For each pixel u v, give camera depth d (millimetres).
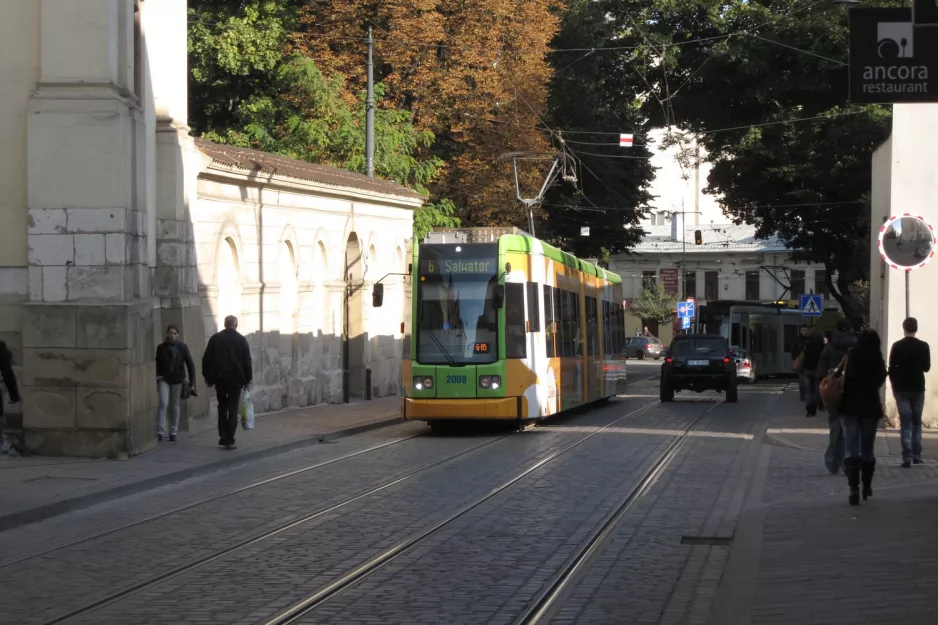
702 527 12125
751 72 40438
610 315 34969
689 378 34844
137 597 8977
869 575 9156
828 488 14930
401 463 18219
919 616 7723
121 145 18219
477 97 45219
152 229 21141
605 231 56312
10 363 16453
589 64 52500
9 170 18344
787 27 40562
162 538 11680
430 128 45594
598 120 53719
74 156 18156
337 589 9203
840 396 13195
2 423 17047
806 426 24094
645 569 10000
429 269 23719
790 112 42219
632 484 15516
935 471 16328
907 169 22812
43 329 17984
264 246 26938
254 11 46906
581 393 28984
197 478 16688
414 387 23375
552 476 16406
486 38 45750
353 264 33438
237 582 9492
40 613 8492
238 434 22109
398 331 37656
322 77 40781
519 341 23656
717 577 9648
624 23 44156
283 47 46281
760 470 17094
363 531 11906
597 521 12484
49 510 13219
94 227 18172
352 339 33938
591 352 30797
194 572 9930
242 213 25750
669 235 96000
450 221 42219
